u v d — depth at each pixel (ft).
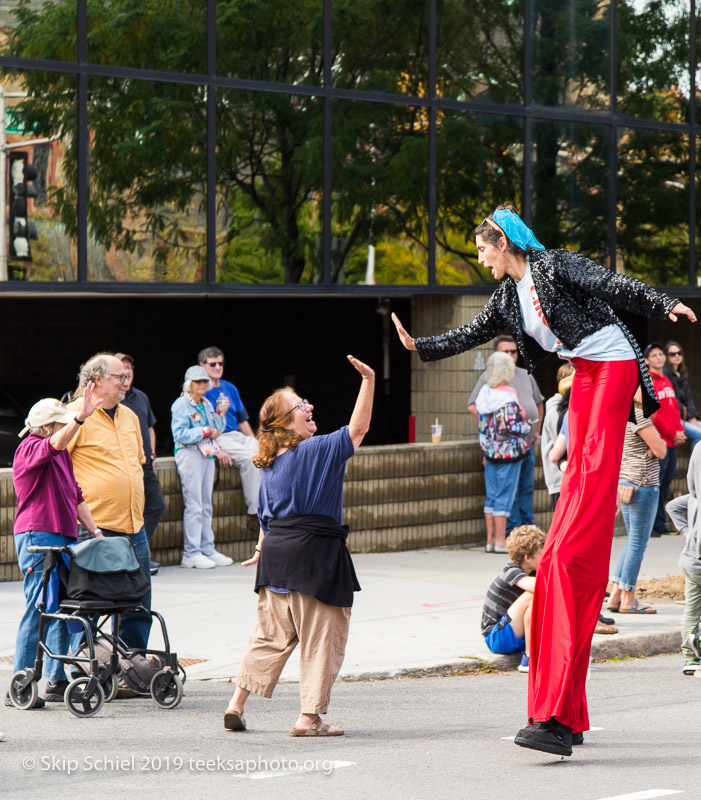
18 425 68.23
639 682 38.01
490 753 28.96
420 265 65.16
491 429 61.46
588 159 70.85
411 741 30.12
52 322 89.81
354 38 62.95
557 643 27.43
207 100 59.21
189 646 40.37
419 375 66.80
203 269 59.47
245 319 93.86
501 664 39.45
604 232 71.67
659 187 73.97
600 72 71.10
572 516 27.73
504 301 28.68
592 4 70.64
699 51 75.51
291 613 30.58
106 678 33.63
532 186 68.74
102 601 32.83
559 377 48.47
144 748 29.25
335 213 62.59
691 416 68.95
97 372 35.60
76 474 35.58
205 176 59.31
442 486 63.57
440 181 65.67
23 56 55.16
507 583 39.32
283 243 61.36
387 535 61.87
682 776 26.94
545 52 69.05
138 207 57.82
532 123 68.54
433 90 65.05
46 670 34.22
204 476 55.93
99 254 56.95
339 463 30.27
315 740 30.14
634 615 46.62
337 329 93.66
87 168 56.54
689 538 38.47
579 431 27.94
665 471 68.23
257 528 57.47
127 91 57.36
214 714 32.83
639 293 26.53
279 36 60.95
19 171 55.26
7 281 55.01
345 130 62.80
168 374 92.53
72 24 56.24
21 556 33.86
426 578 54.24
